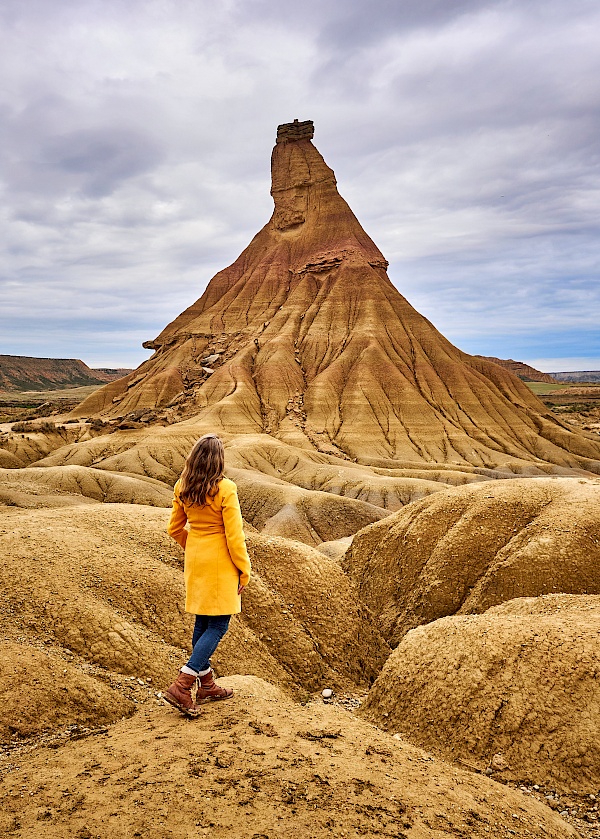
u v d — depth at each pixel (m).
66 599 15.70
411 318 182.75
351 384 155.38
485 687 12.40
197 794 4.95
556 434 154.38
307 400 153.50
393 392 152.75
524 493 28.77
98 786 5.06
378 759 6.55
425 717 12.94
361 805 5.18
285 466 113.56
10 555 17.50
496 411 158.25
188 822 4.50
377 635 24.00
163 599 18.14
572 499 26.66
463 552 26.59
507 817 5.89
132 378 194.38
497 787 6.83
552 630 13.20
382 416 147.12
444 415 152.38
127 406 169.38
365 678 21.09
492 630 14.03
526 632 13.41
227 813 4.70
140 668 14.39
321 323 179.38
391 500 91.12
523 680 12.02
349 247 198.12
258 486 86.56
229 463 107.00
